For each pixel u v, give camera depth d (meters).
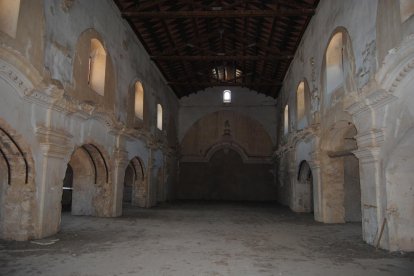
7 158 8.61
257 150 28.59
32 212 8.73
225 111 29.19
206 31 19.48
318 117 13.59
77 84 10.73
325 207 13.41
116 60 14.14
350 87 10.06
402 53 6.84
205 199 28.31
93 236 9.66
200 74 24.28
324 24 12.84
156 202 21.91
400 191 8.05
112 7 13.75
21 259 6.95
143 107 18.05
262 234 10.64
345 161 14.20
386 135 8.09
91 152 13.20
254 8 15.68
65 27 10.05
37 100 8.65
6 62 7.32
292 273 6.30
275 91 26.41
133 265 6.70
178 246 8.56
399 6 7.29
